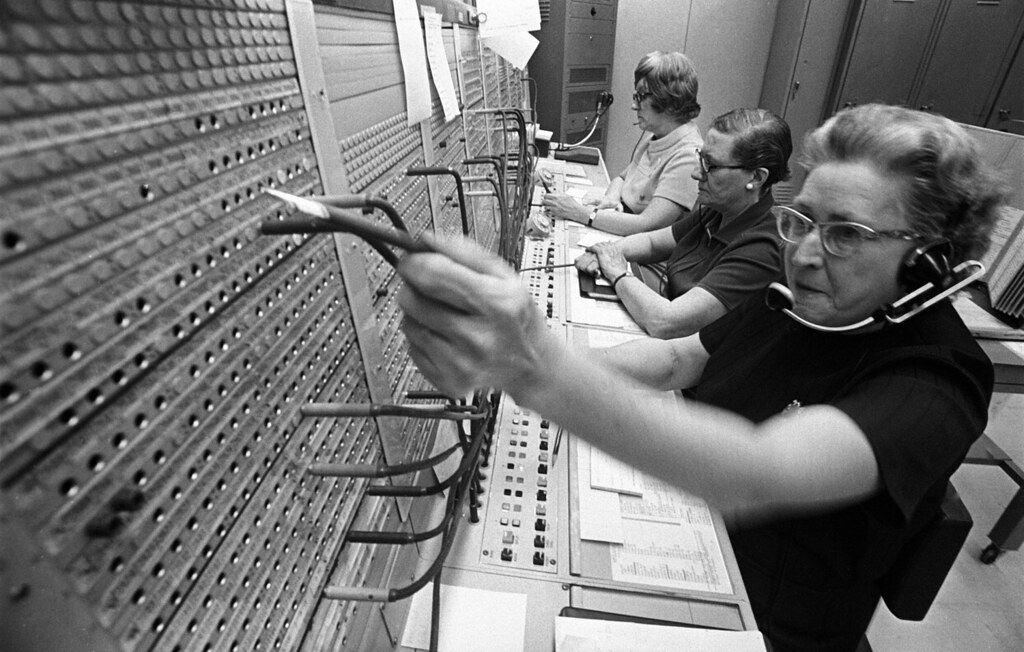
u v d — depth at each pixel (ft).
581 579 2.36
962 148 2.15
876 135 2.22
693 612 2.26
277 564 1.33
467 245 1.12
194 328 1.02
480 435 2.14
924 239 2.23
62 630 0.75
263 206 1.25
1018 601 5.23
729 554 2.54
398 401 2.28
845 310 2.51
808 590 2.87
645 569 2.43
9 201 0.66
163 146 0.93
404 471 1.55
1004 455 5.36
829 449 1.90
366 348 1.93
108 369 0.81
